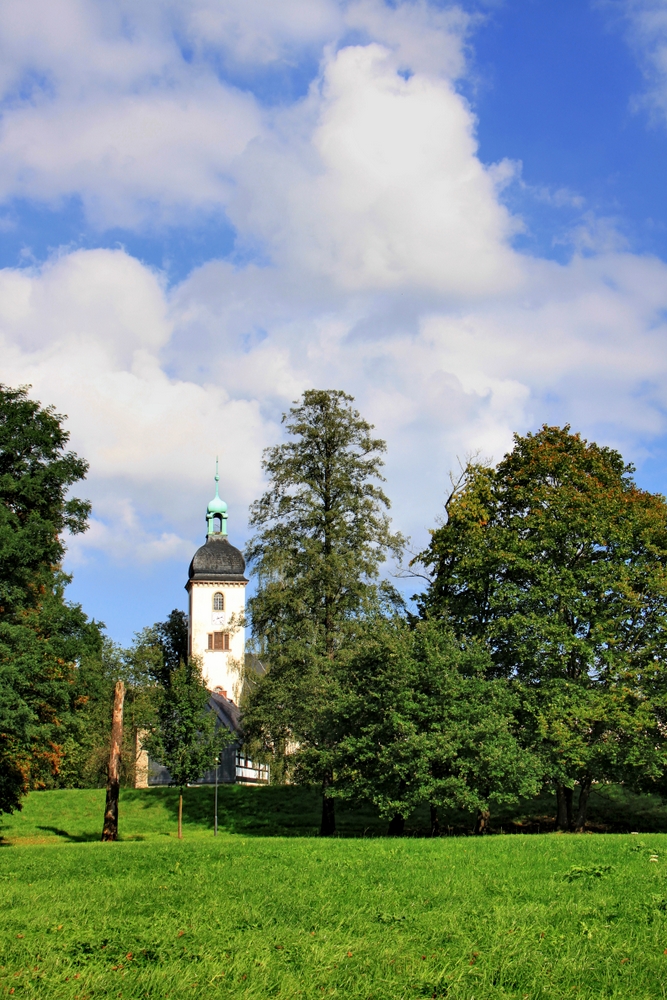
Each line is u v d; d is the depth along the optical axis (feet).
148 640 290.56
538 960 33.32
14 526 115.24
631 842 77.36
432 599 131.95
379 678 112.47
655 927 38.86
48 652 119.24
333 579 132.16
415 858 67.97
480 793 109.29
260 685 133.28
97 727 228.84
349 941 36.88
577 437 136.15
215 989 30.37
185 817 164.66
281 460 140.46
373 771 112.47
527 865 61.72
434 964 33.24
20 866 73.51
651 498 128.77
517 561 120.57
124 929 40.34
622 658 117.70
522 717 118.52
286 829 147.95
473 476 135.03
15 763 124.67
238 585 344.90
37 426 123.65
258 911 44.06
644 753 113.09
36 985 31.24
